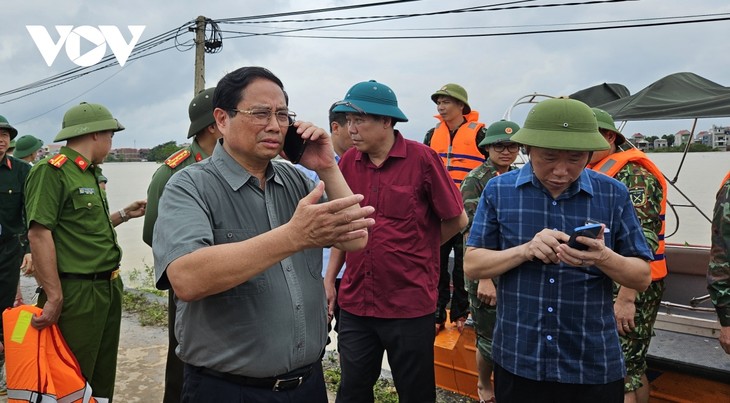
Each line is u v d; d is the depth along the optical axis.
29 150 6.17
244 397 1.50
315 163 1.67
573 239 1.72
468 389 3.59
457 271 3.66
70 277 2.75
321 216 1.21
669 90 3.95
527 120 1.91
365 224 1.25
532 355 1.95
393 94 2.59
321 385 1.70
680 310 3.35
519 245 2.00
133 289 6.36
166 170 2.68
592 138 1.78
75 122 2.81
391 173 2.57
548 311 1.94
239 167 1.57
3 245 3.73
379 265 2.54
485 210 2.14
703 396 2.65
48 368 2.52
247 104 1.47
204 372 1.53
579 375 1.91
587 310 1.91
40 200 2.63
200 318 1.50
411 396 2.59
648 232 2.45
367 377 2.69
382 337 2.59
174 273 1.31
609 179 2.00
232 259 1.25
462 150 4.50
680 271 3.95
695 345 2.89
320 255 1.69
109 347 3.01
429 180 2.55
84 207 2.80
